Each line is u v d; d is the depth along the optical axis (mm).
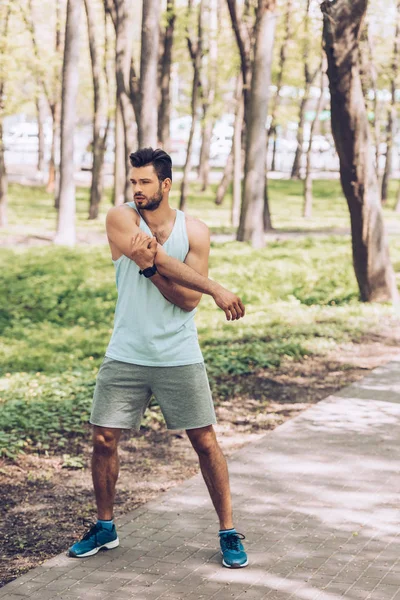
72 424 7094
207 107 32344
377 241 13633
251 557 4430
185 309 4258
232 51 29219
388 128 38906
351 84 12453
